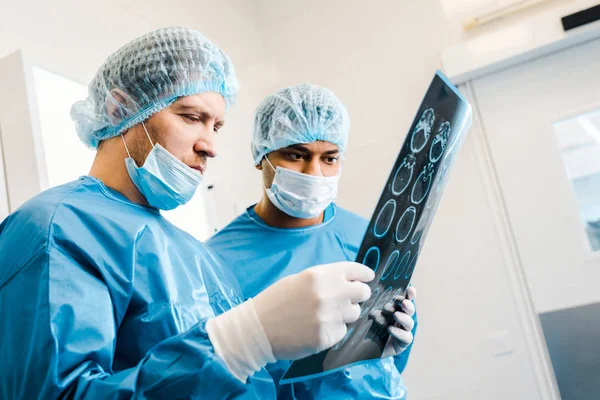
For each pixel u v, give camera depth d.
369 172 2.40
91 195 0.79
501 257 2.14
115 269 0.69
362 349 0.85
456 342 2.17
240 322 0.60
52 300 0.59
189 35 0.91
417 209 0.82
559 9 2.05
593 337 1.99
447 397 2.15
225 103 1.01
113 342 0.63
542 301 2.07
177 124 0.85
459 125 0.86
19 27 1.49
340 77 2.53
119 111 0.85
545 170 2.12
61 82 1.62
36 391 0.55
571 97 2.10
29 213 0.68
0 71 1.33
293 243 1.32
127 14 1.92
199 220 2.07
